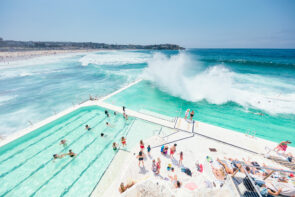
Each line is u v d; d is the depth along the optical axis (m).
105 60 55.62
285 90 20.59
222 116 14.42
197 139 9.93
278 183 4.43
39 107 16.05
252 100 17.73
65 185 7.20
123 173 7.12
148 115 13.20
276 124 13.00
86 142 10.10
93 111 14.33
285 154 8.40
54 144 9.91
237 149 8.99
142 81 25.52
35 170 7.99
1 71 33.72
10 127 12.41
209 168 7.32
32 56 71.25
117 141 10.19
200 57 71.00
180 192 5.59
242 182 4.32
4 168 8.11
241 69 35.97
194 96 19.11
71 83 25.12
